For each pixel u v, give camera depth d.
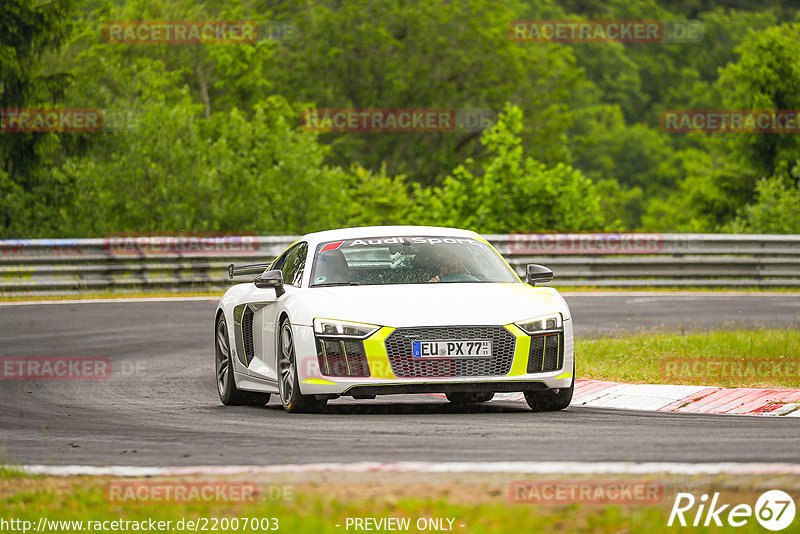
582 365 42.22
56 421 31.36
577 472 20.09
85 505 18.42
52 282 82.62
